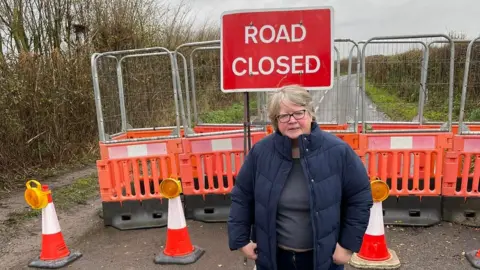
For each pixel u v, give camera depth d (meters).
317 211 2.14
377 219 3.88
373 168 4.89
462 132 4.63
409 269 3.78
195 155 5.07
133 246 4.55
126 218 5.09
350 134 4.86
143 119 7.56
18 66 7.70
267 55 3.86
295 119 2.13
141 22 12.62
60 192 6.60
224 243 4.51
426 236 4.48
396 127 6.04
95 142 9.41
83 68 9.11
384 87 6.15
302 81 3.83
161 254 4.18
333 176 2.16
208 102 8.41
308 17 3.77
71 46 10.14
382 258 3.88
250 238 2.49
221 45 3.95
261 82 3.89
